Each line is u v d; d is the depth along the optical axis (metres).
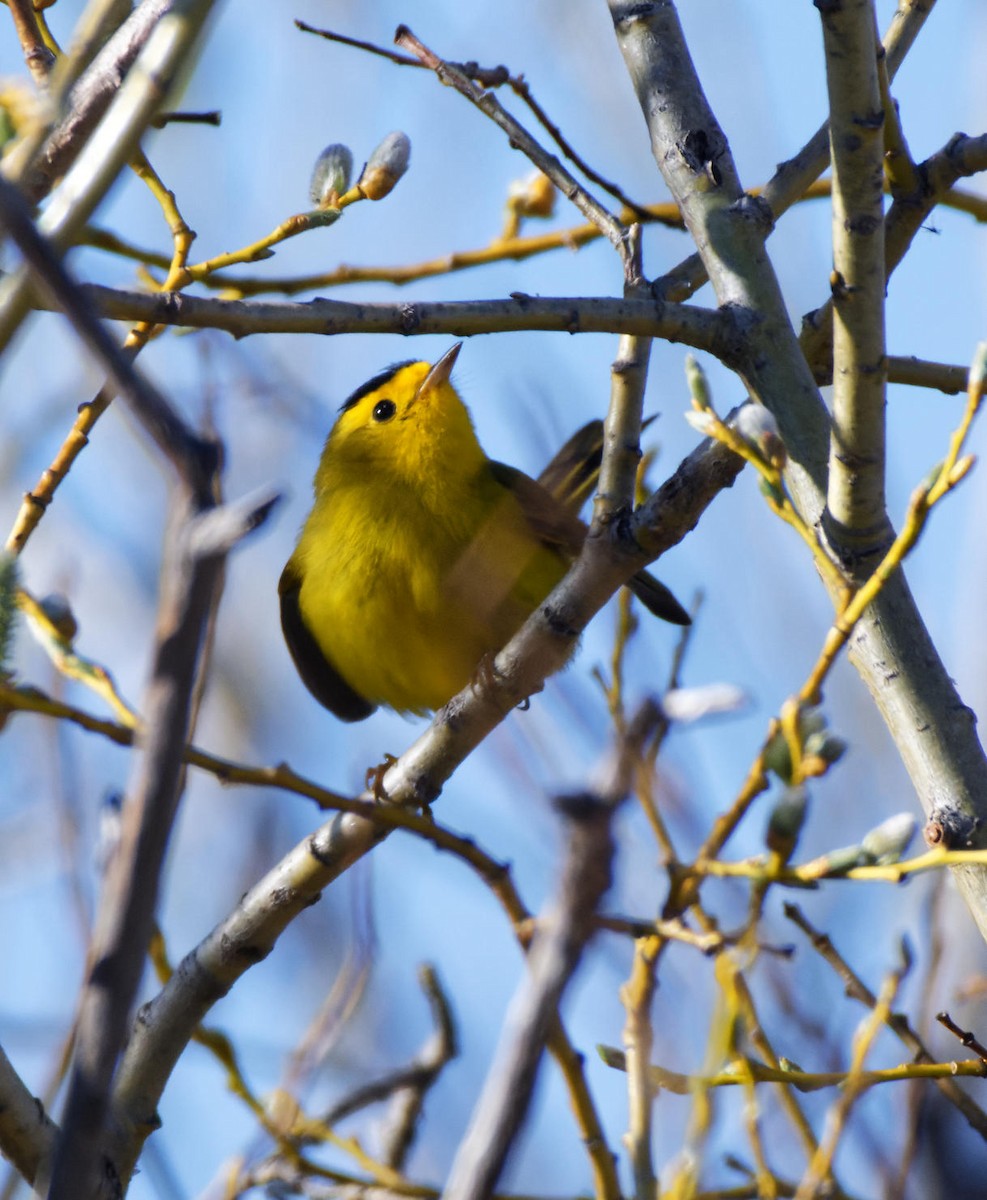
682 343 8.42
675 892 5.50
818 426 8.26
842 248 7.29
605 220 9.43
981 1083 10.09
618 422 8.35
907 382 9.69
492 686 8.16
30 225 3.92
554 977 3.58
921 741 7.68
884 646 7.80
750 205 8.83
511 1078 3.69
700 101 9.27
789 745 5.38
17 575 6.41
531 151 9.77
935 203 9.03
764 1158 6.67
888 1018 7.90
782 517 5.88
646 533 7.56
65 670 7.00
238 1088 9.05
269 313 7.49
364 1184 9.06
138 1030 8.39
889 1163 7.86
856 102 7.14
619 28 9.60
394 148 8.74
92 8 5.44
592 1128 6.80
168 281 8.62
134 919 4.09
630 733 4.36
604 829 3.61
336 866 8.37
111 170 5.04
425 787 8.45
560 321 8.02
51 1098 7.73
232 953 8.41
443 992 10.03
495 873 6.85
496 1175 3.63
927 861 5.40
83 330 3.88
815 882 5.47
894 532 7.82
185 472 3.90
